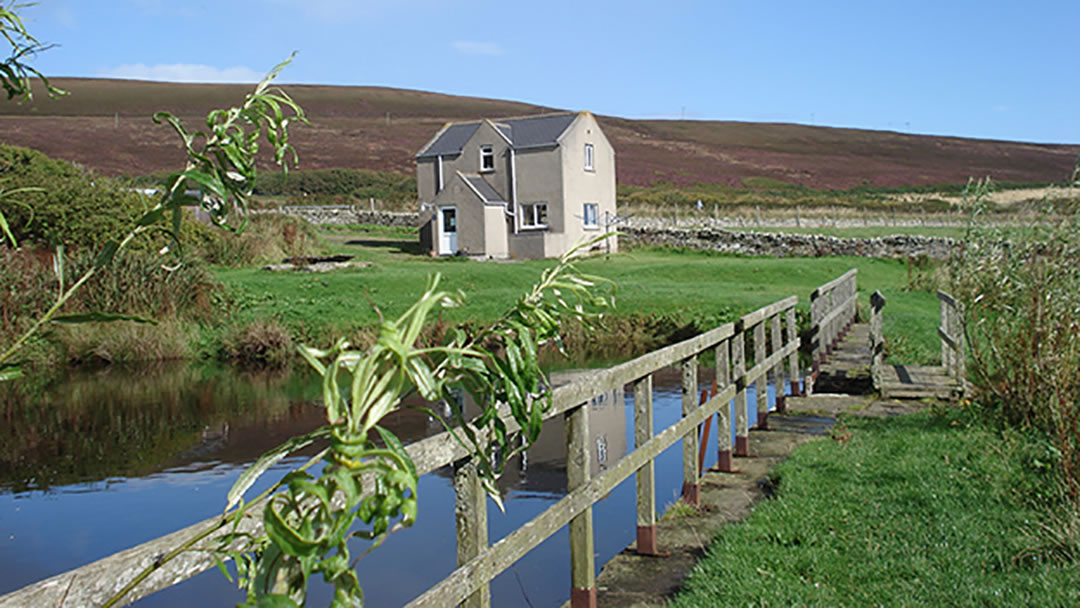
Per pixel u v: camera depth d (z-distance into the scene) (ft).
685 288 82.33
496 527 24.79
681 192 210.18
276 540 4.07
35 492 32.09
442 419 6.23
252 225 107.14
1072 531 16.61
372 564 23.06
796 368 37.04
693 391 21.65
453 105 377.91
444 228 123.44
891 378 37.55
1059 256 25.35
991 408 27.55
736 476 24.47
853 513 19.54
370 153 263.49
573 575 15.38
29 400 49.62
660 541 19.30
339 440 4.24
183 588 22.67
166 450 38.17
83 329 60.75
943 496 20.10
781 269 96.78
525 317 7.01
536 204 122.62
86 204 63.05
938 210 172.55
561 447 34.14
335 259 102.17
